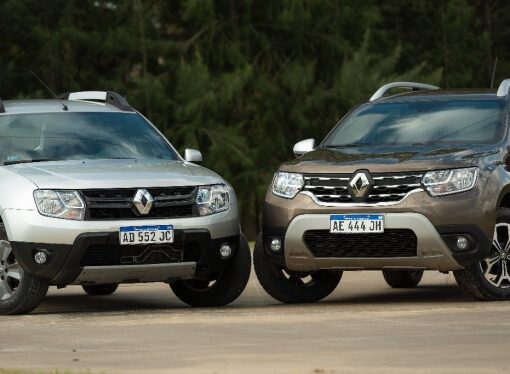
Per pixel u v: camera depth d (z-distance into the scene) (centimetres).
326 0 8350
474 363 1405
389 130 2439
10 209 2184
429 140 2377
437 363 1406
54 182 2183
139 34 8469
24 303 2195
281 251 2267
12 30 8356
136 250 2188
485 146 2288
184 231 2206
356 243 2209
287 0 8256
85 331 1850
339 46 8338
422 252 2178
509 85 2477
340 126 2523
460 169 2194
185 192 2236
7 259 2230
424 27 9375
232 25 8288
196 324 1900
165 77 8262
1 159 2341
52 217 2161
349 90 7962
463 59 9281
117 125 2484
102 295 2805
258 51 8294
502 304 2158
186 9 8112
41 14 8619
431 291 2647
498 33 9600
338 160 2262
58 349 1636
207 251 2234
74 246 2145
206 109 7869
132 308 2406
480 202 2188
